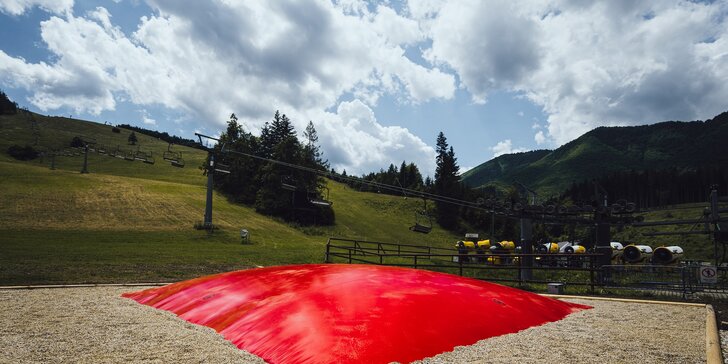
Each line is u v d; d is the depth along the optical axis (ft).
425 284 26.99
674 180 381.81
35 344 20.48
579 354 19.88
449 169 323.57
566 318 28.60
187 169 343.87
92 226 134.10
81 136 467.52
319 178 261.24
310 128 310.86
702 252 194.70
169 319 25.67
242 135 257.14
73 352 19.22
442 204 281.54
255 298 25.40
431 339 19.76
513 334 22.63
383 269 30.86
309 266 32.68
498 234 265.13
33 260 64.54
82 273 52.65
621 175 418.92
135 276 51.42
